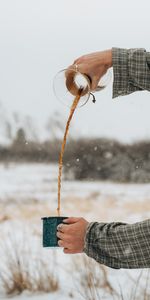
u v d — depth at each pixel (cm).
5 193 1368
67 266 643
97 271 613
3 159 2084
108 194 1390
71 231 267
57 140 2098
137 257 259
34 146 2131
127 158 1745
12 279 576
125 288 552
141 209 1138
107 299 516
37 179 1672
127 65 286
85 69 287
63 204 1215
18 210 1129
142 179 1672
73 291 558
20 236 842
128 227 260
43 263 596
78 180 1705
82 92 301
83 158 1759
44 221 279
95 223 268
